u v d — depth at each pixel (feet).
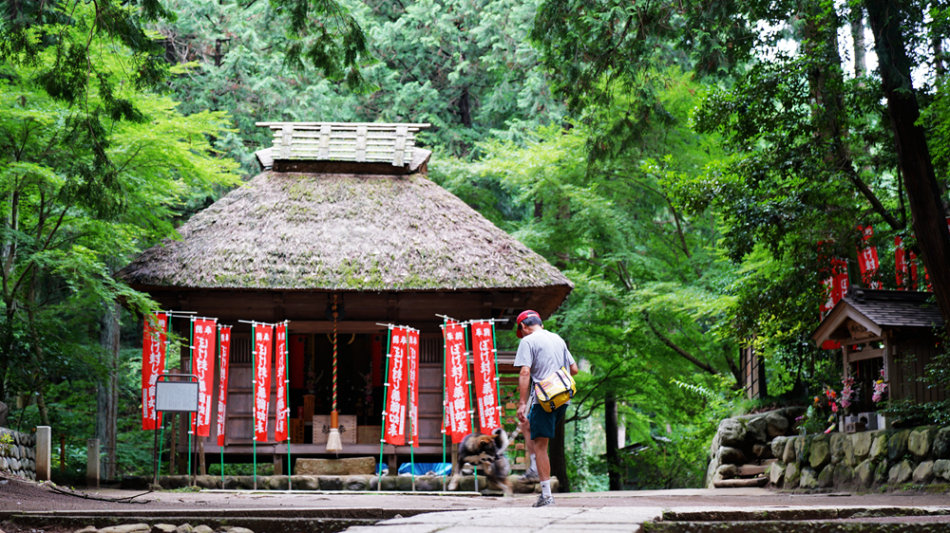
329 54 33.37
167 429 51.44
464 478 44.37
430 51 86.02
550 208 71.26
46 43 34.12
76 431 67.31
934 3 34.96
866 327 41.09
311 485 44.60
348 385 57.62
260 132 76.18
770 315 48.88
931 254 35.22
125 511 21.16
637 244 72.69
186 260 47.19
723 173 45.57
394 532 13.28
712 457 56.18
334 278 46.37
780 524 15.56
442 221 50.16
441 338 49.37
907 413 38.42
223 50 79.51
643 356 70.69
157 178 45.16
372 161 53.67
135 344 85.66
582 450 87.25
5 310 46.83
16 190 41.50
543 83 75.66
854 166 45.24
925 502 27.32
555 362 23.95
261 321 49.08
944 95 35.81
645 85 43.68
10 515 20.63
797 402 55.31
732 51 39.96
